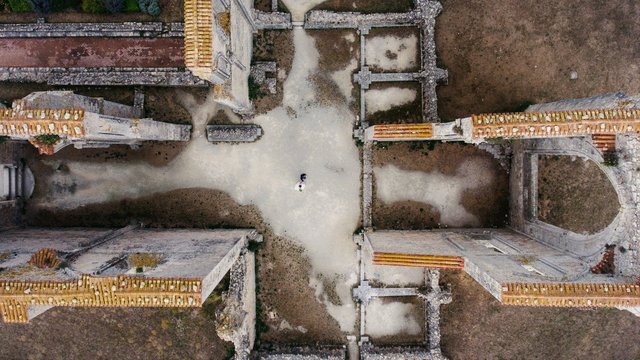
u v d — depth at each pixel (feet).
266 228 80.74
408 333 81.15
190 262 60.90
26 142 79.97
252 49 79.20
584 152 63.46
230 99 65.31
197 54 55.21
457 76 79.71
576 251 64.34
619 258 57.36
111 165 80.43
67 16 79.30
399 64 79.87
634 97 57.47
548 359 80.38
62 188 80.64
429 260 64.80
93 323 80.74
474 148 80.18
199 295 53.21
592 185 76.13
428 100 76.74
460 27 79.46
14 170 78.84
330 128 79.87
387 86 79.97
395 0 79.41
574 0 78.89
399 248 66.85
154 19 79.10
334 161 80.18
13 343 81.10
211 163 80.38
